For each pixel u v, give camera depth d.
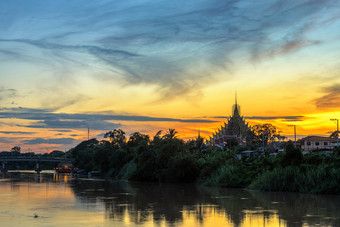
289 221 40.03
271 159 86.69
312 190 69.94
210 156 117.62
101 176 180.50
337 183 68.12
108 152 185.75
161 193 74.56
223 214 45.25
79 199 63.06
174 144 118.12
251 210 48.50
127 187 92.94
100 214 45.44
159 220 41.03
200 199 62.31
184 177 110.19
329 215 44.00
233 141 153.38
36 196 68.38
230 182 88.81
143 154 124.56
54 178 155.25
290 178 75.12
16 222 39.59
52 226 37.34
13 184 107.56
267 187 76.69
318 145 136.38
